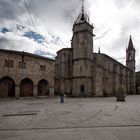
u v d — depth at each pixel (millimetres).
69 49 44438
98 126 8125
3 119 10062
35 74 33750
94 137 6238
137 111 13477
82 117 10641
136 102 23500
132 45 75062
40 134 6715
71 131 7176
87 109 14781
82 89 36750
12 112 12922
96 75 39469
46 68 36125
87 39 38375
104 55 45750
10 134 6758
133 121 9312
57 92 44406
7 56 29875
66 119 9969
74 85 38125
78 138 6113
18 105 18672
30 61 33156
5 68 29422
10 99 27734
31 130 7383
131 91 68438
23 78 31656
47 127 7918
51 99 29109
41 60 35219
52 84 36969
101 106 17438
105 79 44719
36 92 33469
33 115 11484
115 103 21453
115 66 52969
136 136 6375
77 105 18500
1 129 7594
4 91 30266
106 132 6992
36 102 22812
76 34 39531
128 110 14086
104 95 42875
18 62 31312
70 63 44188
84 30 38312
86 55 37625
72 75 42344
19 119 10031
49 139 6020
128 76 67438
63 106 17438
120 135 6520
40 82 36312
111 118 10273
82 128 7734
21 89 32219
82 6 41938
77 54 38656
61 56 45281
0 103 21359
